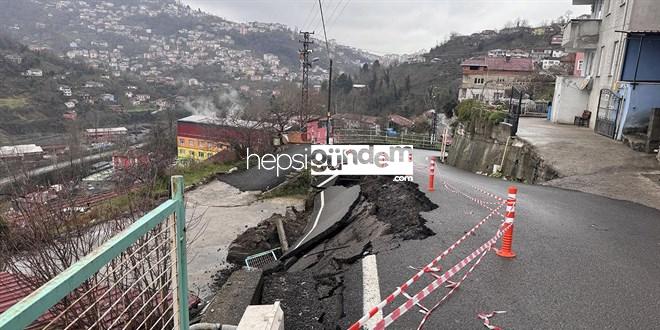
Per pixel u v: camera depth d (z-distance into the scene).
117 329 2.99
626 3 15.22
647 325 3.67
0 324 1.19
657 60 14.28
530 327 3.62
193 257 9.05
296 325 3.82
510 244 5.16
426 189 9.64
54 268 4.88
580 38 19.31
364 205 8.61
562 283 4.47
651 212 7.52
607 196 8.95
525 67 58.91
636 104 14.27
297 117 30.48
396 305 4.03
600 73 18.50
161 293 2.96
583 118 19.77
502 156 16.45
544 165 12.28
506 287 4.36
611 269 4.86
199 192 15.17
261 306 2.91
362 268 4.95
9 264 5.29
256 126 25.00
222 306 4.03
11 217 5.80
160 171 13.02
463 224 6.58
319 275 5.04
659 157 11.66
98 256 1.67
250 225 11.38
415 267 4.91
